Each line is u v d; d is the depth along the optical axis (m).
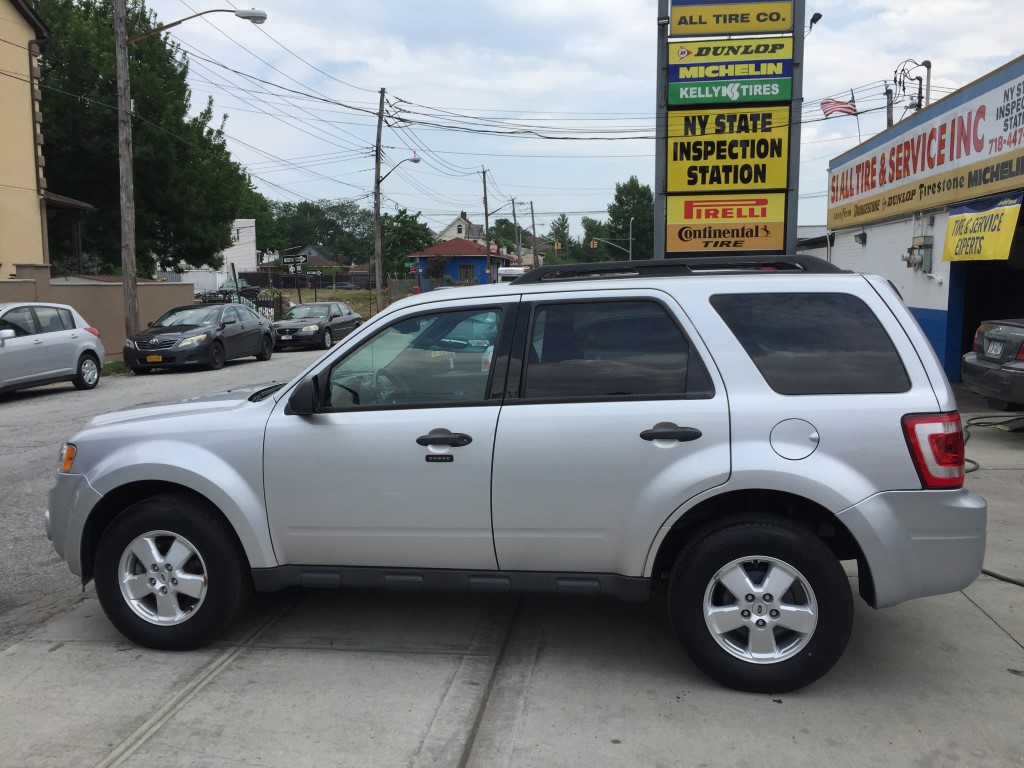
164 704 3.53
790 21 11.13
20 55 21.45
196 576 3.98
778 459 3.46
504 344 3.83
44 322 14.02
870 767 3.02
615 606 4.63
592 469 3.63
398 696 3.59
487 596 4.80
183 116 32.53
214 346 18.44
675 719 3.38
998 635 4.18
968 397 11.96
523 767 3.05
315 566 3.99
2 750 3.17
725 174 11.53
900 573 3.44
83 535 4.10
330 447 3.85
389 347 3.95
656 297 3.76
